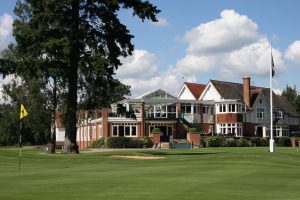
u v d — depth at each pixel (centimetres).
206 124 7425
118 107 4262
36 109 5350
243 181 1652
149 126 6838
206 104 7444
